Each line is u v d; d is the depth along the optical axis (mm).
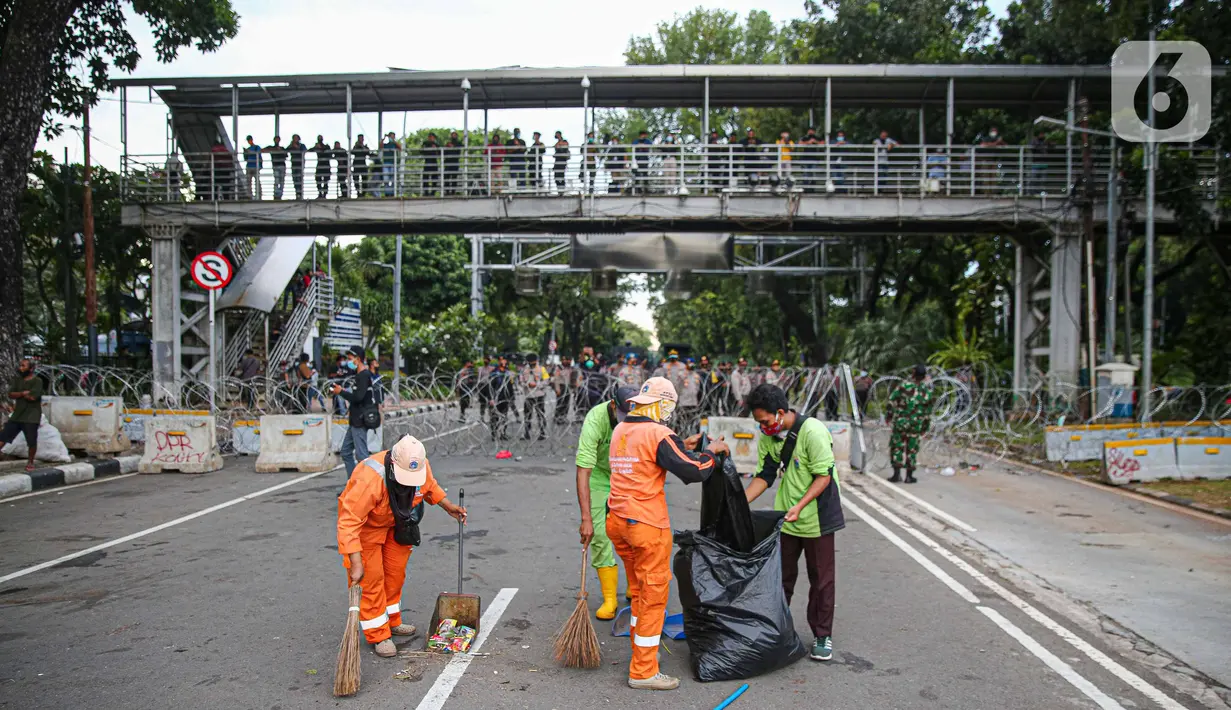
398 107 22172
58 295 28406
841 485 12031
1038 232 20266
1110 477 11875
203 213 19609
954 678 4695
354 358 14305
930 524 9148
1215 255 21031
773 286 30906
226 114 22203
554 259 44750
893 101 22188
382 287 41781
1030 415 17438
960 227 20281
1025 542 8266
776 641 4688
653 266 24734
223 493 10727
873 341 26906
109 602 5961
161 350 19500
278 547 7699
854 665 4887
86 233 18781
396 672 4707
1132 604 6172
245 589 6301
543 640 5281
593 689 4492
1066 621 5770
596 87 21188
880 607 6070
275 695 4348
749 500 5211
